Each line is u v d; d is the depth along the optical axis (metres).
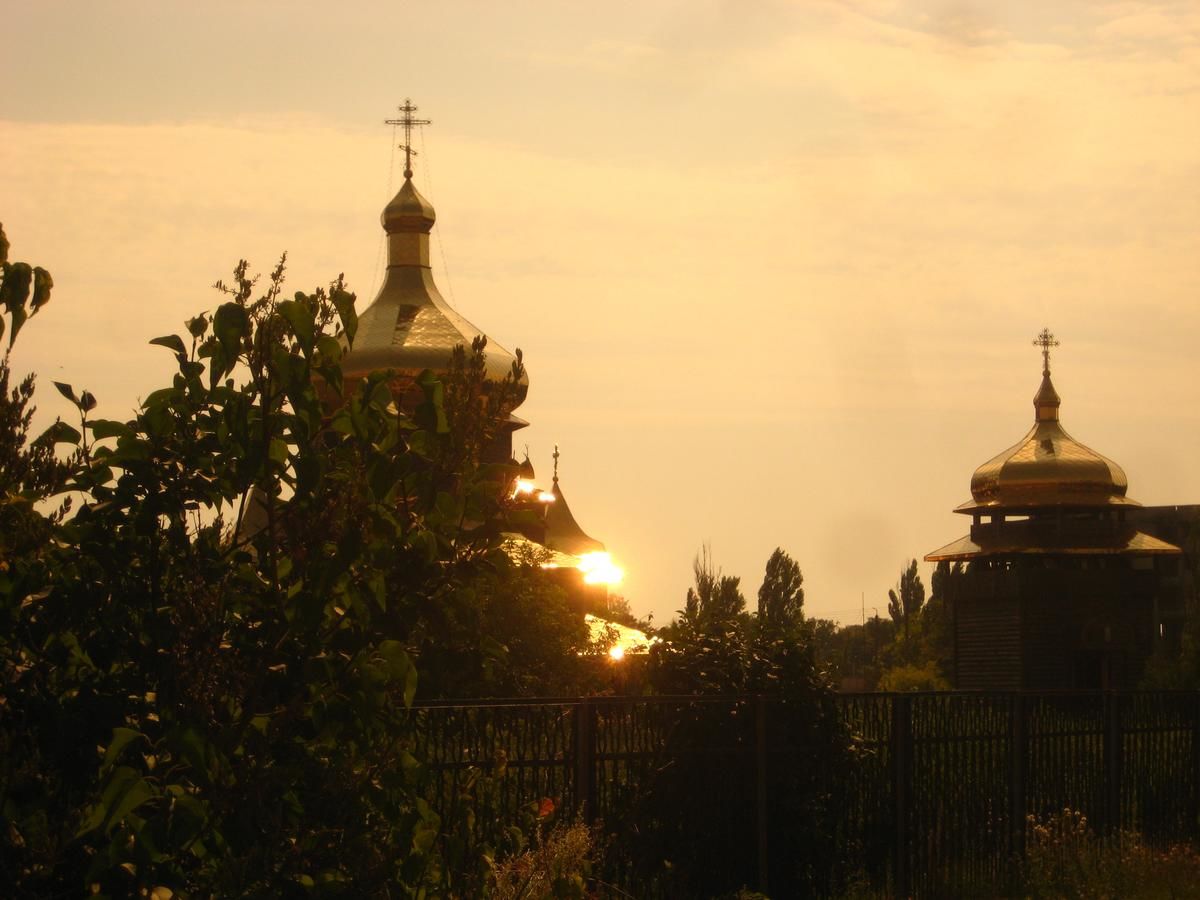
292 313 18.83
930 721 44.00
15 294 18.88
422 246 122.31
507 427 112.50
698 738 37.75
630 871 35.06
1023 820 46.47
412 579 19.53
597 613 110.81
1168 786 54.12
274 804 18.06
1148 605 176.25
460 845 20.44
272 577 18.91
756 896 36.31
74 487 19.30
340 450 19.16
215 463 19.17
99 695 18.38
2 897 16.66
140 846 16.31
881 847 42.16
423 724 26.36
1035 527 181.25
